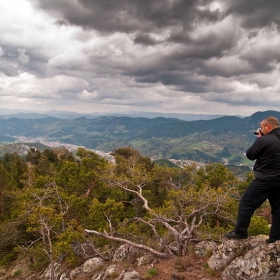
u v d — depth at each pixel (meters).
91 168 24.02
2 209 28.64
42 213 13.38
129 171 19.48
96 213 16.86
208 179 22.25
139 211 23.69
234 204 17.98
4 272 18.75
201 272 6.83
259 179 5.55
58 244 13.23
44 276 14.33
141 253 10.17
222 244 7.19
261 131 5.80
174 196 13.43
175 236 9.22
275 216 5.82
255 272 5.62
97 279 9.39
